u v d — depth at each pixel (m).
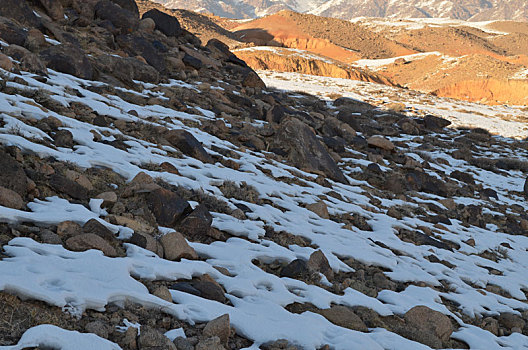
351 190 16.16
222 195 10.81
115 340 4.74
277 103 26.47
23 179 7.07
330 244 10.32
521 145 39.62
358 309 7.58
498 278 11.74
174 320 5.46
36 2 21.56
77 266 5.70
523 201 23.34
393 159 23.20
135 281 5.77
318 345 5.87
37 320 4.55
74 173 8.20
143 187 8.50
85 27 22.70
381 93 57.75
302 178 15.48
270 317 6.24
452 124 44.41
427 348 6.62
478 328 8.41
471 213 17.77
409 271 10.41
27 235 6.21
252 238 9.12
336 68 111.38
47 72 14.79
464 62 133.62
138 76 20.06
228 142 15.98
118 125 12.75
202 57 28.33
